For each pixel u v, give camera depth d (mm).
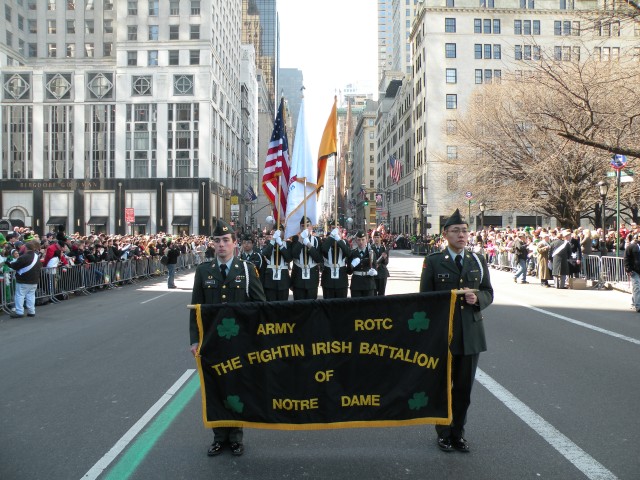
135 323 11828
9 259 14031
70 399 6285
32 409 5930
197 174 59938
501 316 12266
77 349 9117
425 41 61438
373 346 4668
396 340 4668
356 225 110250
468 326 4656
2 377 7309
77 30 66375
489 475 4203
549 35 56406
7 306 13844
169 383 6934
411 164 71938
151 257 25438
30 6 66875
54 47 66562
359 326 4676
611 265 18047
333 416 4637
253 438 5133
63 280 16312
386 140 97625
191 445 4902
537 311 13078
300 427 4602
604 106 18688
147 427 5355
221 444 4730
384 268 12422
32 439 5043
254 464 4469
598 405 5887
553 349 8727
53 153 61406
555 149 24797
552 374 7180
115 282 20531
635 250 12945
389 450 4758
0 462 4520
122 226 60125
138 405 6051
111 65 63562
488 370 7387
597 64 24422
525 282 20984
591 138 17078
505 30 60906
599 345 9055
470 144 34750
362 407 4648
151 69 59906
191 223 59719
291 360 4668
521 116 28844
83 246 18938
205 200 59750
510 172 31719
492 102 32531
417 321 4668
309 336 4672
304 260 10367
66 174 61156
